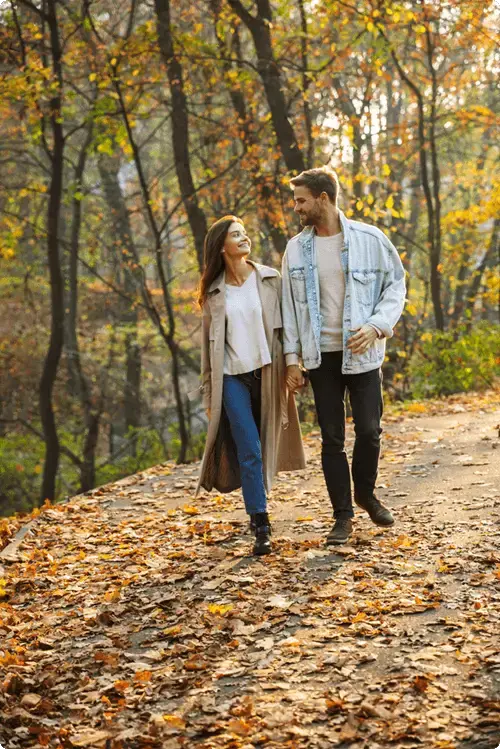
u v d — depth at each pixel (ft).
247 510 18.98
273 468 19.80
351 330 18.47
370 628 14.17
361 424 18.94
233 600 16.22
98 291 90.17
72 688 13.57
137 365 82.23
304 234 19.08
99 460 84.53
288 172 50.44
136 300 61.87
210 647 14.28
